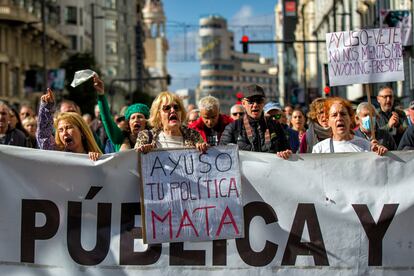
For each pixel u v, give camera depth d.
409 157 7.05
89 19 95.81
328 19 66.69
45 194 7.10
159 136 7.64
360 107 10.02
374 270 6.99
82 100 64.38
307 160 7.09
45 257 7.06
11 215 7.09
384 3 39.16
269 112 11.37
